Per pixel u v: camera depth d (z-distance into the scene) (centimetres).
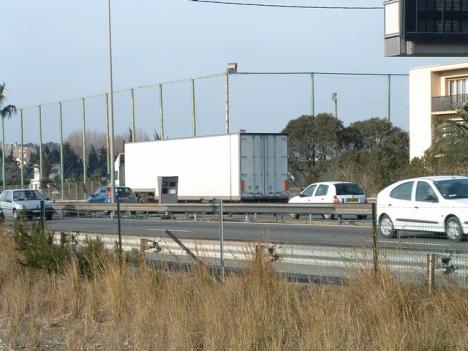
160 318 1260
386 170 5703
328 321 1060
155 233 2378
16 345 1271
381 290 1149
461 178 2319
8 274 1797
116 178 6334
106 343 1227
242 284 1262
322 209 3178
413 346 998
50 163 10638
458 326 1051
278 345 1067
